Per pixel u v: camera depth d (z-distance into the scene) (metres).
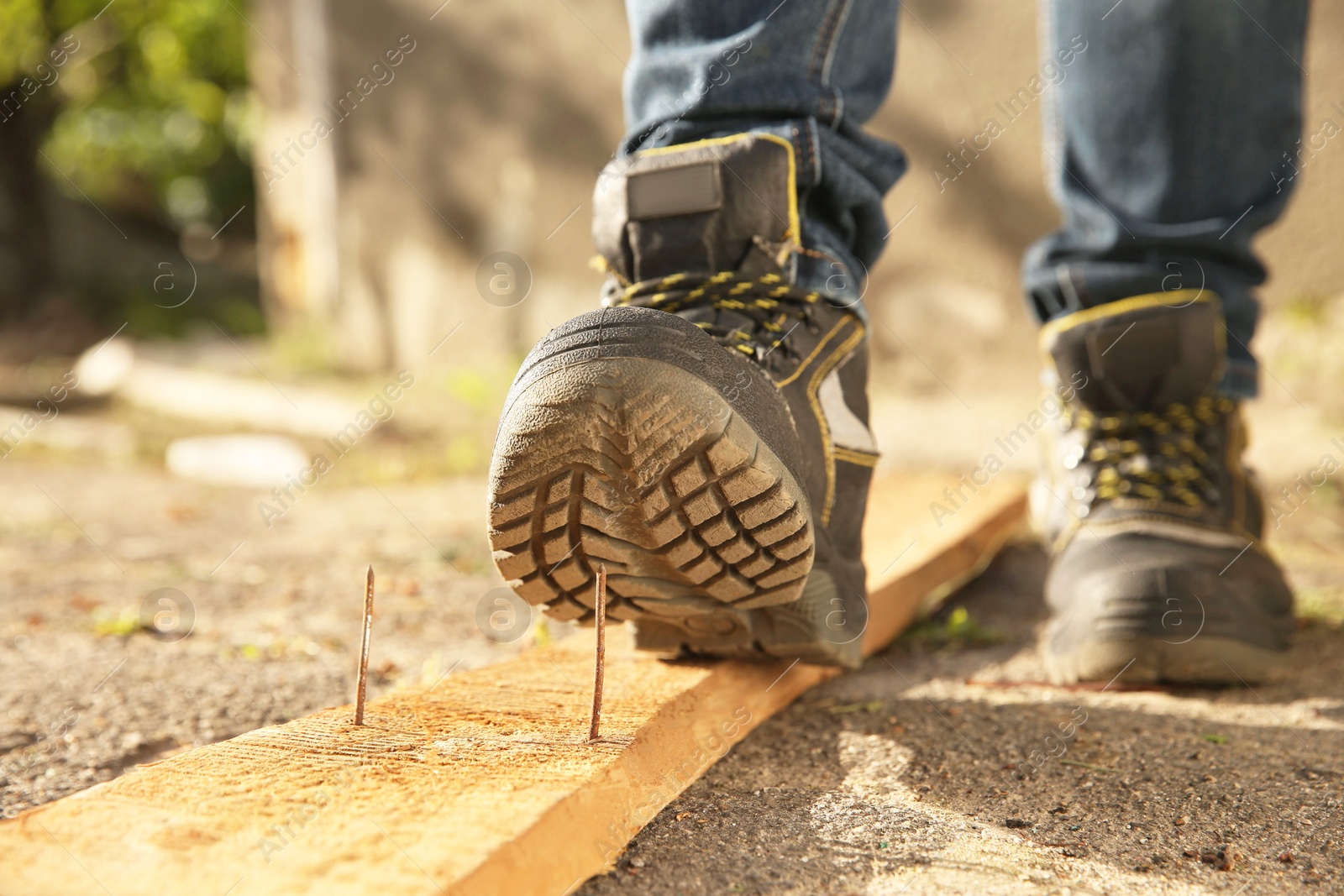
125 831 1.27
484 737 1.58
